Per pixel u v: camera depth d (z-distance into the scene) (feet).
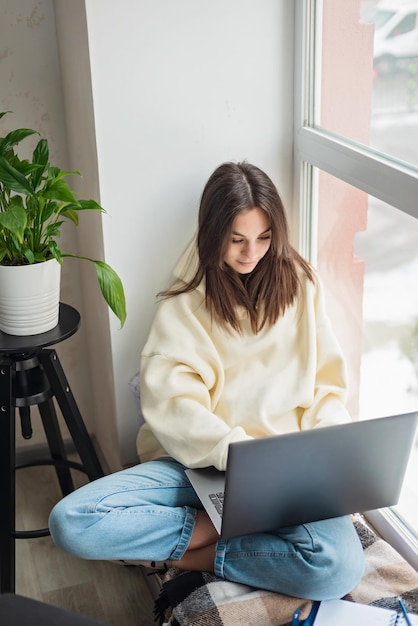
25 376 6.57
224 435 5.93
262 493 5.20
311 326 6.43
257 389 6.38
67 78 6.94
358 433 5.18
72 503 5.81
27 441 8.39
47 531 6.40
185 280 6.52
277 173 6.88
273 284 6.23
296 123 6.69
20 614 4.03
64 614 4.03
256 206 5.86
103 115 6.21
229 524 5.31
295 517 5.46
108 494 5.91
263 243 6.06
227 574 5.70
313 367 6.41
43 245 6.33
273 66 6.52
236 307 6.31
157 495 6.06
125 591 6.63
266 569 5.58
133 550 5.81
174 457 6.16
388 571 5.73
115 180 6.41
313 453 5.15
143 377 6.37
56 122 7.45
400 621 5.29
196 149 6.54
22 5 7.02
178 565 5.96
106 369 7.29
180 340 6.33
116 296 6.12
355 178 5.99
